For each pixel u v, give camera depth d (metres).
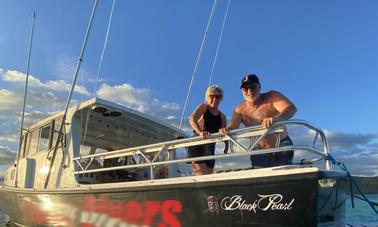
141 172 9.23
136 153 7.01
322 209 4.99
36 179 9.48
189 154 6.81
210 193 5.61
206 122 6.72
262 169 5.25
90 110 8.57
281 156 5.58
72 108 8.72
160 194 6.14
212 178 5.60
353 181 5.70
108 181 8.68
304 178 4.87
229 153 5.64
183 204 5.87
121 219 6.60
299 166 5.05
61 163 8.50
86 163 8.41
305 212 4.87
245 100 6.19
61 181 8.34
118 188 6.72
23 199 9.26
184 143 6.35
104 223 6.85
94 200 7.12
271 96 5.92
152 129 9.73
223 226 5.46
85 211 7.27
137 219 6.38
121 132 9.88
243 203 5.32
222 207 5.49
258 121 5.95
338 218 5.51
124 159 9.10
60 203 7.90
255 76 5.98
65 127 8.74
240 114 6.18
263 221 5.15
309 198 4.84
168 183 6.04
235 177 5.39
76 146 8.44
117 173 8.93
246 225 5.27
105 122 9.27
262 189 5.18
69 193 7.66
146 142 10.55
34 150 10.04
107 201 6.89
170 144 6.52
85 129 9.17
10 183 10.84
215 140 5.98
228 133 5.77
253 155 5.83
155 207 6.18
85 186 7.34
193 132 6.82
